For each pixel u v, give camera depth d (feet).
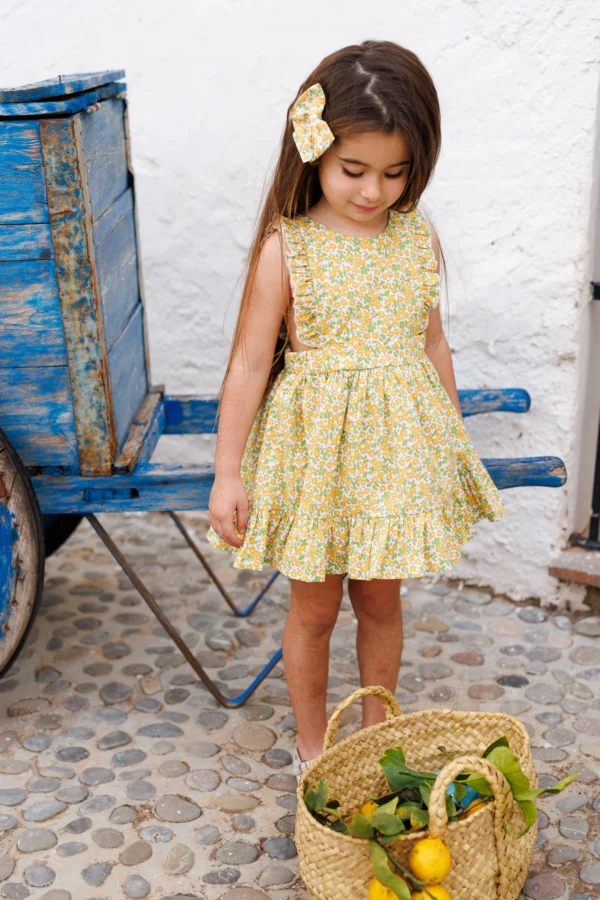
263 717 6.93
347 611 8.44
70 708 7.04
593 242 7.56
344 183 5.10
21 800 6.06
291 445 5.47
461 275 8.07
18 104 5.43
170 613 8.48
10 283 5.84
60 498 6.41
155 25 8.76
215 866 5.48
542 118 7.32
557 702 7.02
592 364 8.05
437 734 5.57
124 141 7.18
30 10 9.00
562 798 5.99
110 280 6.52
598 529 8.26
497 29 7.32
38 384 6.09
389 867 4.47
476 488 5.89
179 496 6.37
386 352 5.40
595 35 6.92
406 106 4.90
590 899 5.17
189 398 8.14
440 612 8.39
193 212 9.27
